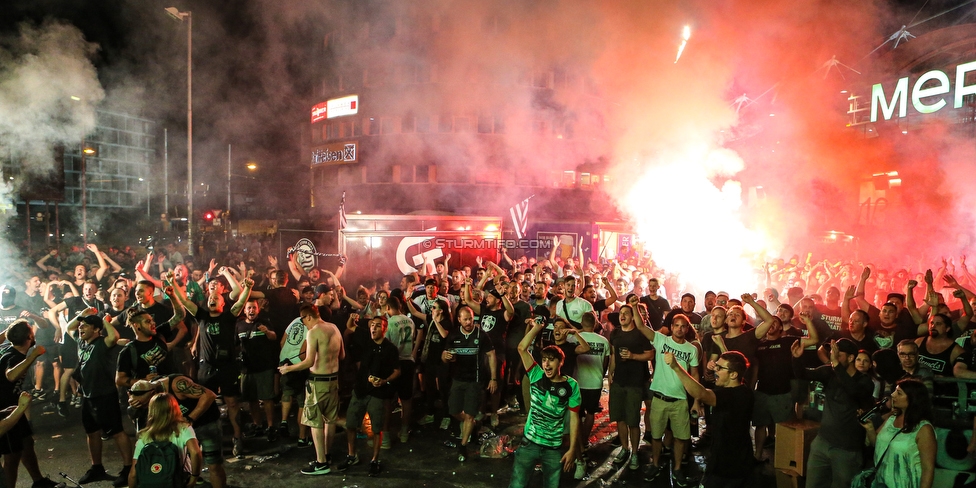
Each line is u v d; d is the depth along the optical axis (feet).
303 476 20.21
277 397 28.81
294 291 29.45
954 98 74.02
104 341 19.39
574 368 22.02
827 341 22.35
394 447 23.27
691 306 27.25
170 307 29.04
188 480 13.55
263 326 23.36
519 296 30.22
